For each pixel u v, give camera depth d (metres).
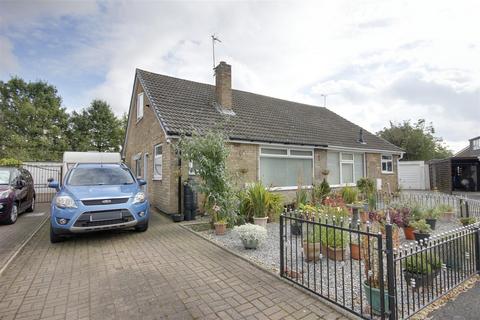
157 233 6.51
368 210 7.62
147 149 12.16
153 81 11.95
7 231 6.80
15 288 3.49
